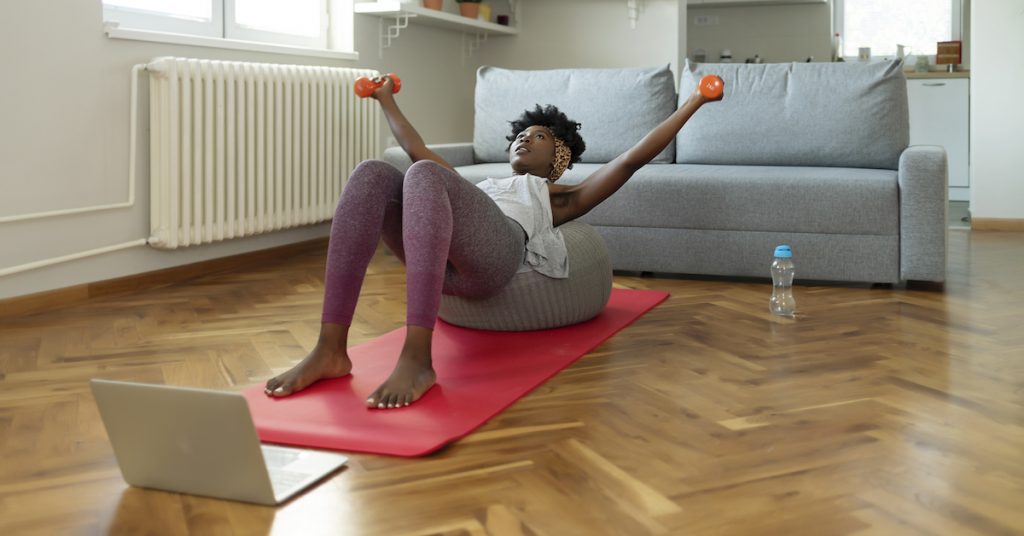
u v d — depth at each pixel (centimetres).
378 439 169
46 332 262
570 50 547
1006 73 477
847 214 325
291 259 400
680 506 143
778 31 696
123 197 326
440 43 534
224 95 353
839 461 161
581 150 265
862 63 376
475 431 177
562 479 154
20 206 287
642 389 205
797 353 238
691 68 396
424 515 140
